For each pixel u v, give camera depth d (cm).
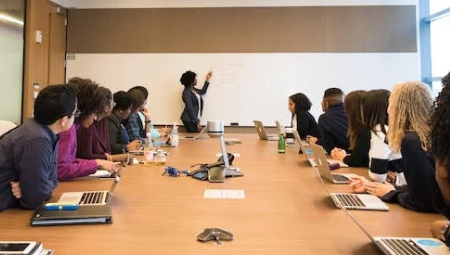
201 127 557
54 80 551
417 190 143
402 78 556
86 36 580
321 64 563
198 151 325
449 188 121
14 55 472
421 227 128
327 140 329
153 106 577
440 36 535
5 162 148
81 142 263
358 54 559
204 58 571
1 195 147
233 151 331
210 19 569
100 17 578
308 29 562
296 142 352
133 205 159
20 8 479
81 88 216
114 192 180
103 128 296
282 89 567
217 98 571
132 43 577
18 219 138
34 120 155
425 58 565
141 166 251
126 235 123
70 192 174
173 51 573
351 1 559
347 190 184
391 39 557
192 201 166
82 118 218
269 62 566
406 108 157
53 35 546
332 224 137
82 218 133
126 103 335
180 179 212
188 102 542
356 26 559
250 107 570
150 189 187
